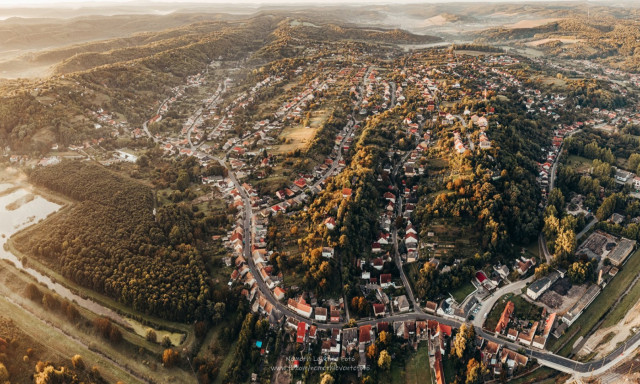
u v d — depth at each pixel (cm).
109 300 17850
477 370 14288
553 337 16025
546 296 17762
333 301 17838
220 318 16900
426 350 15725
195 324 16462
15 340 15412
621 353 15188
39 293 17962
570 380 14362
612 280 18762
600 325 16612
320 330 16438
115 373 14888
